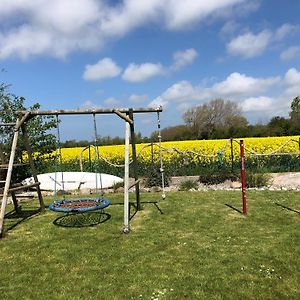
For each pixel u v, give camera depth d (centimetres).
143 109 702
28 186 741
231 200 859
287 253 482
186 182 1106
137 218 716
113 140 2606
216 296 369
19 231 655
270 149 1523
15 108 1134
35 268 468
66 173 1203
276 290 377
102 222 693
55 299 378
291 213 704
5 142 1104
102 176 1216
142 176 1225
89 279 425
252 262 455
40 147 1174
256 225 631
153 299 368
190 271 436
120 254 506
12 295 391
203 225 645
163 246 534
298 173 1159
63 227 669
